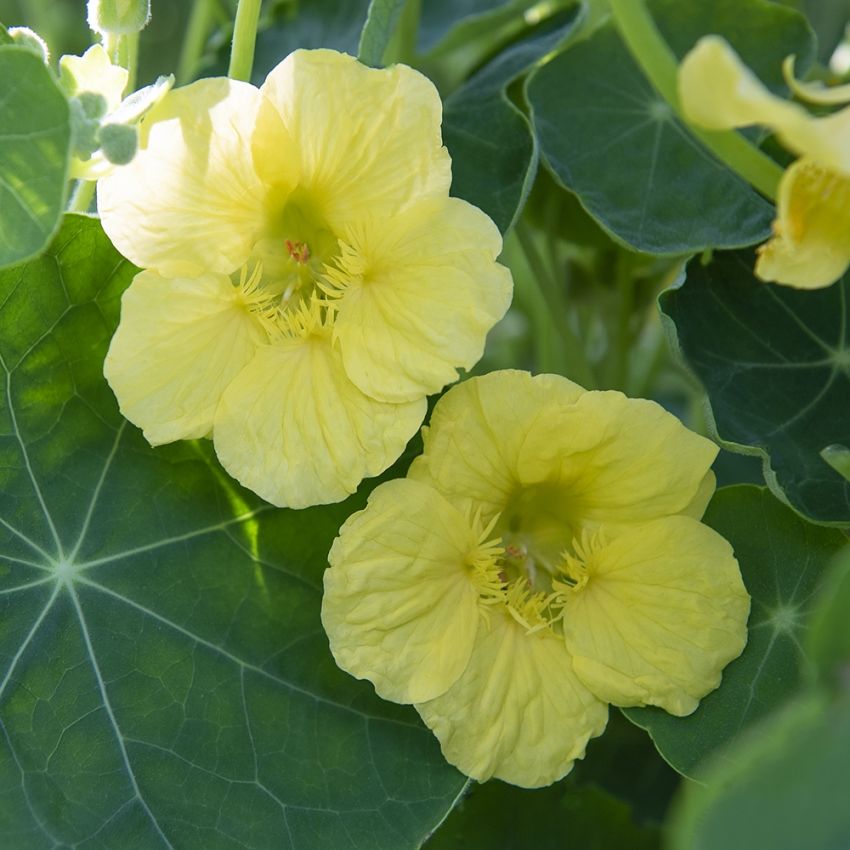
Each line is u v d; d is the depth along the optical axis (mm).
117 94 334
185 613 351
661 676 343
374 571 338
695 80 303
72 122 316
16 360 346
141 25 356
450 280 340
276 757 346
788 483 351
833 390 363
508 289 338
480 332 338
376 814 344
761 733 299
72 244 346
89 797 341
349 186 344
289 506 339
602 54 391
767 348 364
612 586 349
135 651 349
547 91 388
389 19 366
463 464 343
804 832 288
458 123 385
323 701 350
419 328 339
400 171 341
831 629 298
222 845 341
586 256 423
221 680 349
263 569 354
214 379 342
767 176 324
